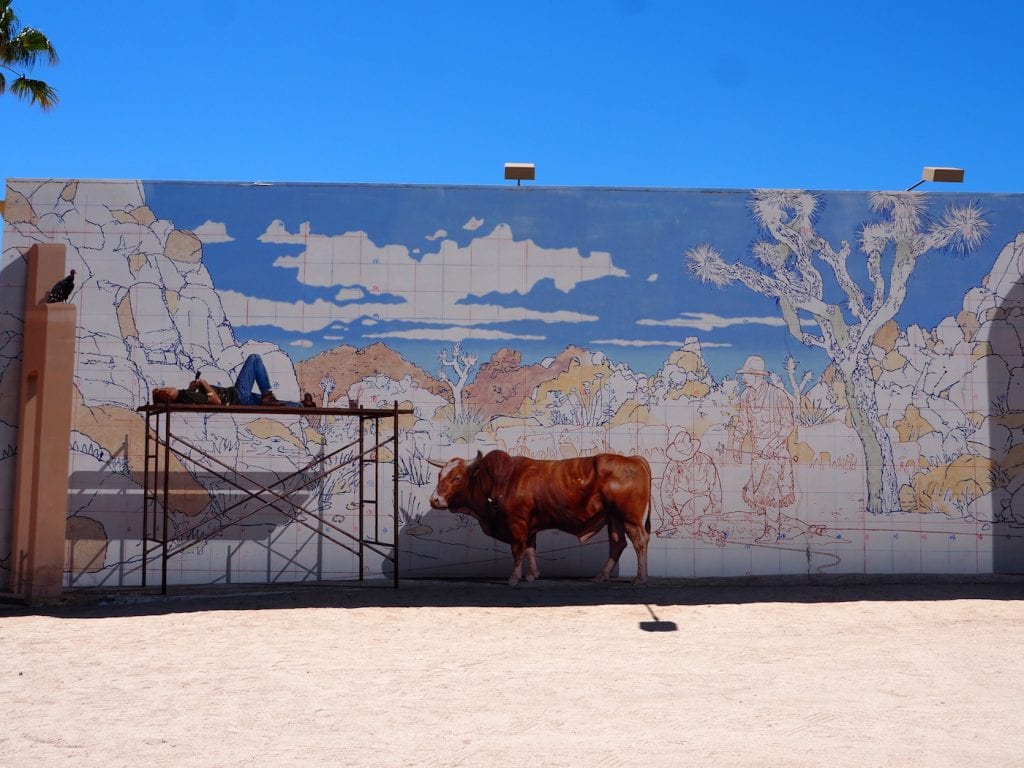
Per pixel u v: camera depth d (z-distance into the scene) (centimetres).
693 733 699
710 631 1099
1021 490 1540
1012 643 1041
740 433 1530
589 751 656
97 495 1462
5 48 1802
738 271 1558
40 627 1124
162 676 879
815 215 1572
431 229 1538
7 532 1411
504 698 799
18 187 1490
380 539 1492
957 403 1549
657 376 1534
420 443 1509
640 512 1423
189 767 623
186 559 1467
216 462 1481
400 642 1034
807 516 1522
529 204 1551
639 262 1552
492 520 1438
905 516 1528
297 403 1434
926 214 1577
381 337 1519
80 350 1480
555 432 1520
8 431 1425
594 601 1282
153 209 1509
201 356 1498
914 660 954
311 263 1523
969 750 661
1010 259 1573
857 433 1538
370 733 697
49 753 653
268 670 903
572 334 1534
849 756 647
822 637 1069
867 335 1555
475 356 1524
